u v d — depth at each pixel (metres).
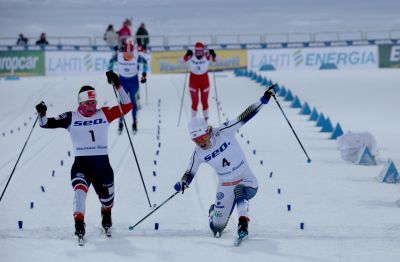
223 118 51.97
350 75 82.50
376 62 98.38
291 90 68.75
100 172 23.09
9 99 66.25
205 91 48.44
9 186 31.55
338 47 98.06
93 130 23.05
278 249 21.94
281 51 97.56
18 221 24.53
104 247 22.31
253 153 38.62
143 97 65.69
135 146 41.12
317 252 21.64
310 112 54.09
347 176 32.78
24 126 51.16
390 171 31.56
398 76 79.69
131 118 53.22
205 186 31.02
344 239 22.97
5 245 22.48
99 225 24.89
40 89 71.75
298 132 45.66
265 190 30.11
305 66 98.00
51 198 29.16
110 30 97.56
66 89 71.25
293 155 38.09
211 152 22.42
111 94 67.25
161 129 47.56
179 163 36.16
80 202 22.36
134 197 29.08
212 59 49.03
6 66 94.12
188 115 54.28
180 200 28.53
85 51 96.06
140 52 46.91
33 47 94.75
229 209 23.00
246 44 97.31
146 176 33.16
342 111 55.44
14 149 41.47
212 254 21.53
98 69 96.38
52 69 95.25
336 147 40.47
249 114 22.70
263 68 94.62
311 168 34.66
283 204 27.62
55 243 22.73
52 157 38.69
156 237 23.39
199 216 26.08
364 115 53.16
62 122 23.03
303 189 30.19
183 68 95.88
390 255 21.31
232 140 22.73
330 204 27.55
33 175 33.97
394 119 50.84
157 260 21.05
